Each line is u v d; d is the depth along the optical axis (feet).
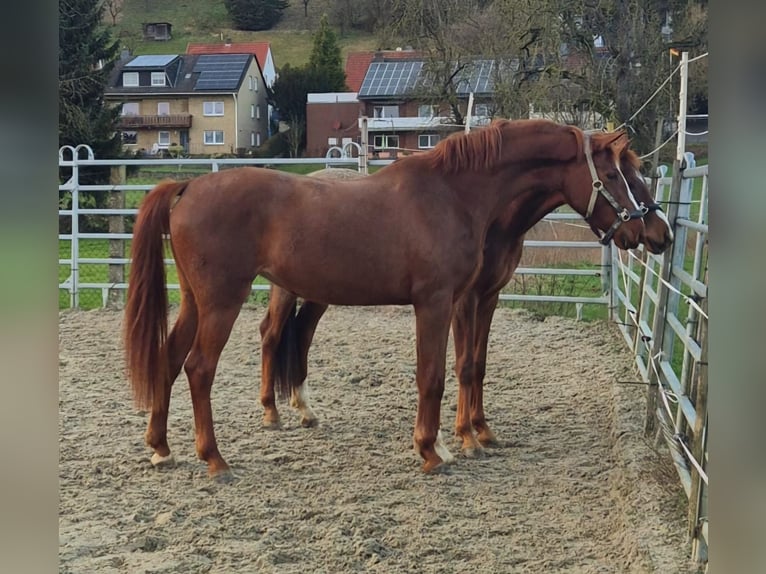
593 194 15.51
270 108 141.08
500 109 51.52
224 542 12.21
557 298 29.60
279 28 185.06
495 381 22.47
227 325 14.82
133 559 11.53
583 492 14.29
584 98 48.57
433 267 14.82
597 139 15.56
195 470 15.40
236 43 179.63
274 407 18.47
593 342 26.55
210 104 131.13
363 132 31.30
